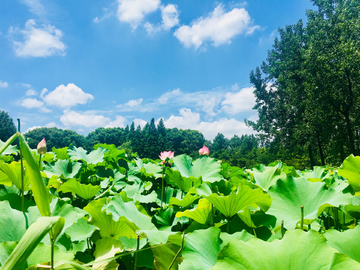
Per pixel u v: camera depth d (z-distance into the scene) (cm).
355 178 174
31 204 174
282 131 2562
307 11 2391
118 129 11662
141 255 136
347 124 1919
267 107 2941
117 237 144
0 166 150
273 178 224
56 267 59
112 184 295
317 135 2100
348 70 1766
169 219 221
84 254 152
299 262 84
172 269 107
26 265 93
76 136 8544
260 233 160
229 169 411
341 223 207
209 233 137
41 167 277
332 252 84
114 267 109
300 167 2942
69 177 329
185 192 309
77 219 167
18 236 122
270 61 3016
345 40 1839
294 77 2395
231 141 9756
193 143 10644
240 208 163
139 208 196
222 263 87
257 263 85
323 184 177
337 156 2308
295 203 176
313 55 1962
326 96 1889
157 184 375
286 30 2784
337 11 2069
